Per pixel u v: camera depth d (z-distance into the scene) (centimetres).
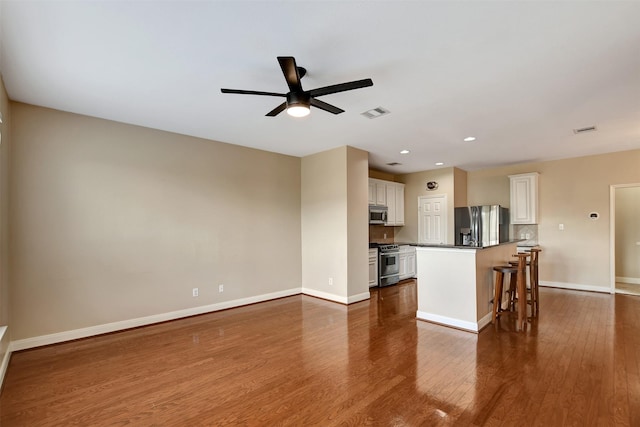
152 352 311
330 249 524
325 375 262
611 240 556
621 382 245
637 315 425
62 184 339
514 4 181
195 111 347
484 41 218
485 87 290
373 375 261
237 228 488
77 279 346
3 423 201
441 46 224
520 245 643
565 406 214
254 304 498
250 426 197
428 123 391
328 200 529
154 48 225
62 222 338
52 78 268
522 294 381
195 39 215
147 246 397
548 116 365
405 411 211
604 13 188
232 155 486
